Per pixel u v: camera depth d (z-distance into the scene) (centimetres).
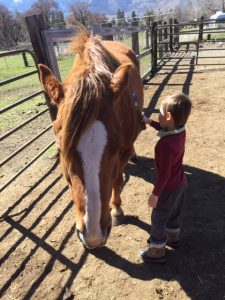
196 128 539
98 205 183
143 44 1761
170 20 1421
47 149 463
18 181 429
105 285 263
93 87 186
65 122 181
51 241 317
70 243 311
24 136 589
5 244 320
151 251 272
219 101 664
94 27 570
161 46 1162
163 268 274
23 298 260
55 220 346
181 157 247
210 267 272
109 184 193
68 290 262
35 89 1006
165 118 233
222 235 305
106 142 185
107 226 195
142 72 970
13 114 728
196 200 357
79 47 258
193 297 248
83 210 186
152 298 249
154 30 930
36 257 299
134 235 312
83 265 284
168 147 231
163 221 261
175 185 249
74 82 191
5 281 277
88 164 181
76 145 181
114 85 203
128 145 289
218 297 246
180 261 280
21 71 1439
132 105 288
